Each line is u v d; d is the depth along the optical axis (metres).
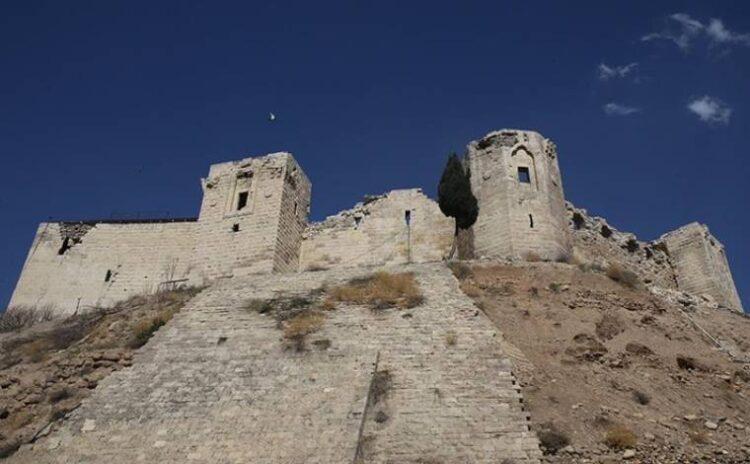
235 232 41.50
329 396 21.67
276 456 19.25
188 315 29.12
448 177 39.22
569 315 27.28
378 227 43.78
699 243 46.56
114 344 27.28
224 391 22.66
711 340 27.05
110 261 46.03
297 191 44.78
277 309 28.52
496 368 22.59
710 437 19.89
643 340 25.91
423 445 19.25
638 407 21.44
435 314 26.55
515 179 37.56
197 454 19.80
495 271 31.91
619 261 43.59
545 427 19.91
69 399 23.28
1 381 24.88
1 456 20.50
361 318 26.67
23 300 45.03
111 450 20.39
